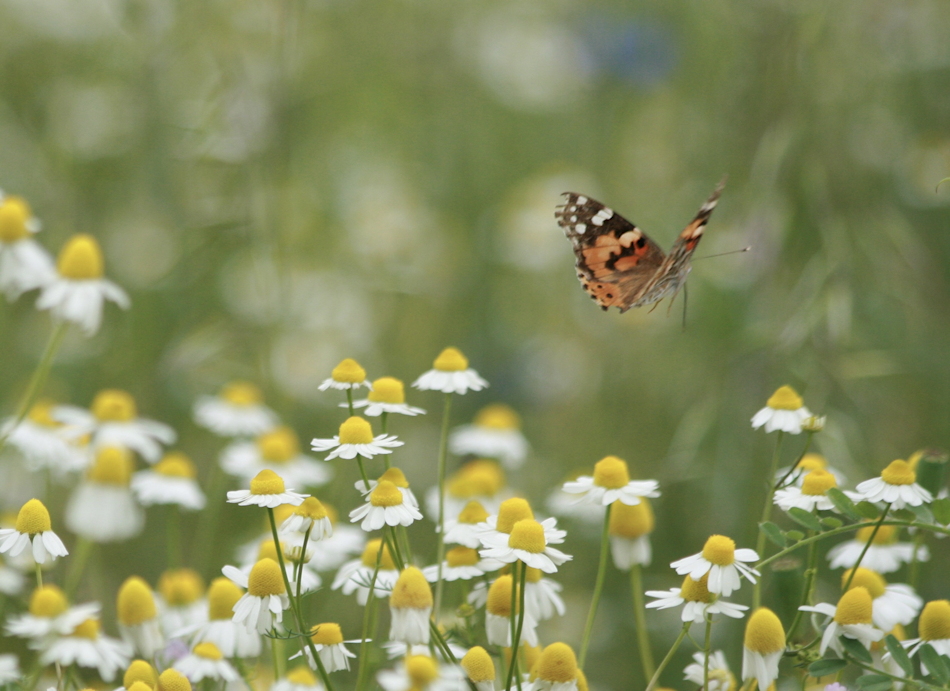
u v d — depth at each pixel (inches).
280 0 104.5
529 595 76.6
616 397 113.1
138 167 104.3
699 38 112.7
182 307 101.0
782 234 89.7
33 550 76.2
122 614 77.8
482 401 118.4
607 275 83.4
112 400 83.4
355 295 119.5
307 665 76.5
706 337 102.7
